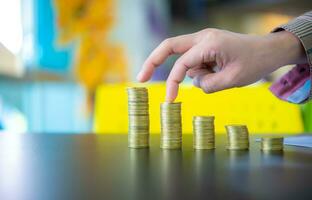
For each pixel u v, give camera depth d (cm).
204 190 31
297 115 103
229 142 53
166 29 156
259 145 57
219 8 154
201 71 54
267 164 41
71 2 154
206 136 53
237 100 104
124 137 71
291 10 149
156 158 45
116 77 156
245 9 152
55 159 45
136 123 54
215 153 49
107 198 29
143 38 156
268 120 103
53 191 31
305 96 58
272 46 52
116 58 156
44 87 155
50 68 155
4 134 78
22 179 35
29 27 153
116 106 105
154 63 55
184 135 73
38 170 39
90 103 155
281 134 75
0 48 151
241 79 51
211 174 36
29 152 50
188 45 54
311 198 29
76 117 156
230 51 50
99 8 154
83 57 155
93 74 155
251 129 103
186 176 36
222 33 52
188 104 104
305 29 53
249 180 34
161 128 54
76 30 154
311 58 53
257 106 104
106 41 155
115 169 39
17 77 153
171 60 148
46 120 155
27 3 153
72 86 156
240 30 153
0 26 150
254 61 51
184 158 45
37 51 154
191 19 155
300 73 59
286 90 61
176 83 54
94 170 38
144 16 156
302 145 55
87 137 71
